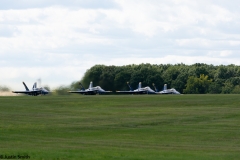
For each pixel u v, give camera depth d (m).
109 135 138.50
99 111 199.62
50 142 122.56
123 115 184.38
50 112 195.75
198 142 125.62
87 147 111.12
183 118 173.38
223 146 118.75
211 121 166.00
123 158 88.44
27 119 172.25
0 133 139.75
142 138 132.75
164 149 109.50
